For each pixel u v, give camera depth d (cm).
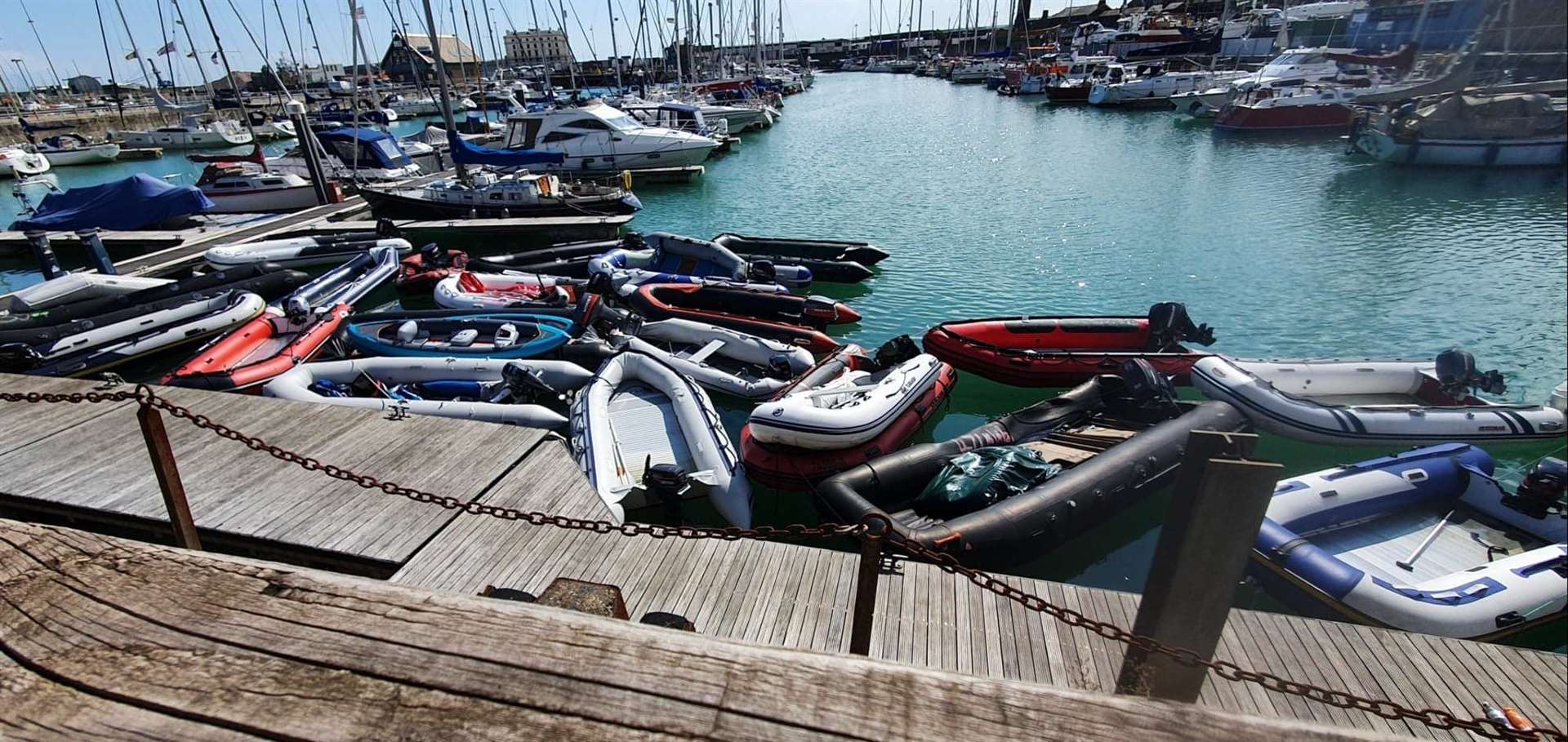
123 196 1744
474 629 144
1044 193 2073
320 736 124
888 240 1697
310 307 1121
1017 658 381
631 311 1166
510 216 1816
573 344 955
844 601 417
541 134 2397
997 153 2858
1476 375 461
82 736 126
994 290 1345
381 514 473
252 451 544
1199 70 4197
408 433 574
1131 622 406
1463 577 497
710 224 1916
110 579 160
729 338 1002
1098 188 2083
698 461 691
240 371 855
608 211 1855
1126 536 669
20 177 3042
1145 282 1266
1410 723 353
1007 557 556
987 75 6669
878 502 643
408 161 2344
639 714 126
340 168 2225
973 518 556
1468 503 616
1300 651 396
